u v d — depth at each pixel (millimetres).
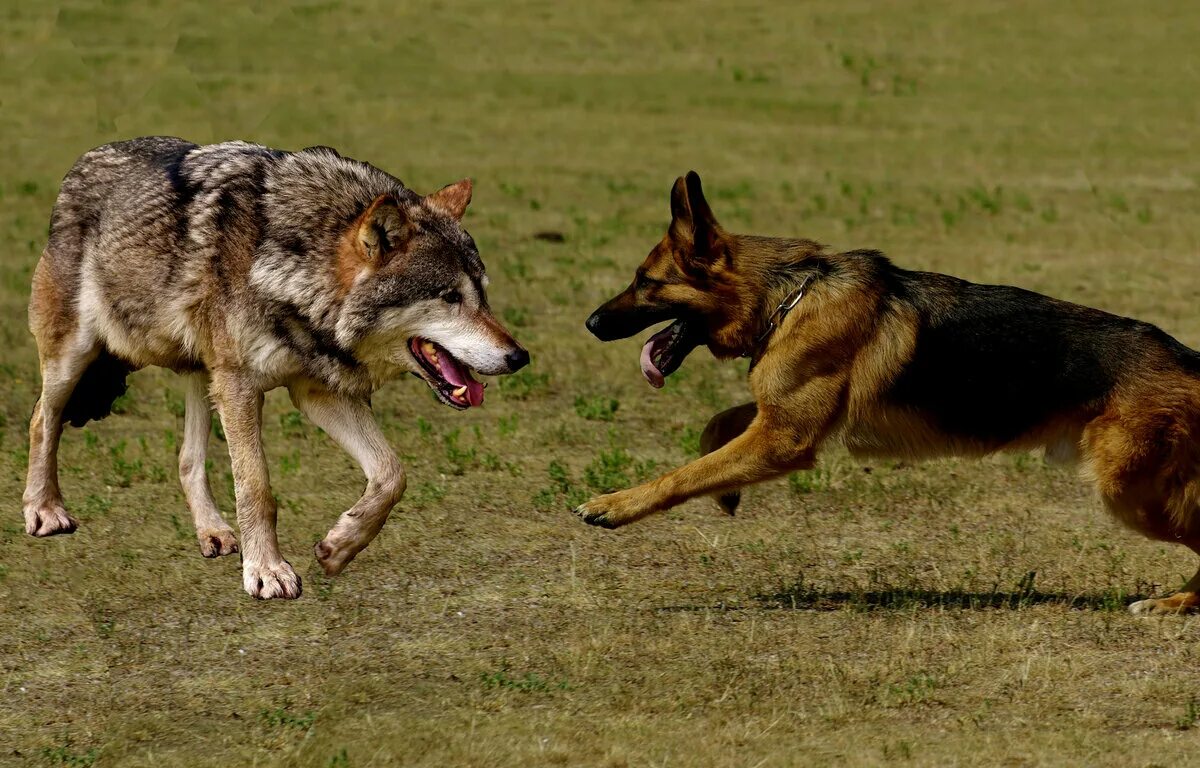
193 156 8539
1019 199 22812
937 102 30422
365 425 8586
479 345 8234
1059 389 8352
